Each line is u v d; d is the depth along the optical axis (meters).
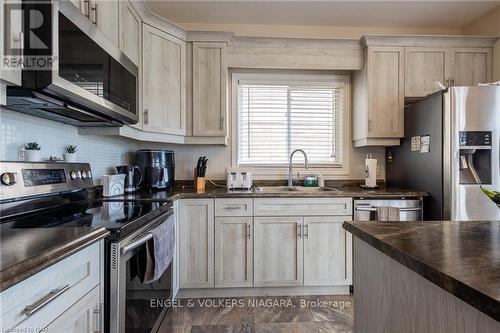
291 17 2.86
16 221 1.24
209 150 3.04
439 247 0.81
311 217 2.38
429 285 0.72
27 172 1.39
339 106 3.17
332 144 3.15
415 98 2.79
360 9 2.71
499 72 2.69
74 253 0.86
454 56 2.75
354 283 1.19
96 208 1.62
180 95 2.60
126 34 2.04
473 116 2.16
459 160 2.17
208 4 2.62
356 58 2.81
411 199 2.42
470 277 0.59
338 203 2.39
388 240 0.89
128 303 1.23
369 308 1.05
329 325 1.99
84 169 1.86
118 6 1.90
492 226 1.10
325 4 2.62
